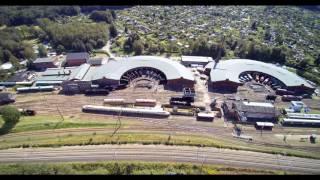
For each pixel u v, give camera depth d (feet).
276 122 458.09
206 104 493.77
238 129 432.66
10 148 387.14
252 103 478.59
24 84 563.89
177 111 467.11
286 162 373.40
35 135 411.95
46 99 511.40
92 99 508.12
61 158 367.66
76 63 645.92
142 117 456.04
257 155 381.60
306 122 451.94
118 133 414.21
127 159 364.79
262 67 592.60
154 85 547.08
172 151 380.37
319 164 374.02
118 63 587.68
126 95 517.14
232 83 541.34
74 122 440.45
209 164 361.10
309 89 546.67
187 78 542.57
